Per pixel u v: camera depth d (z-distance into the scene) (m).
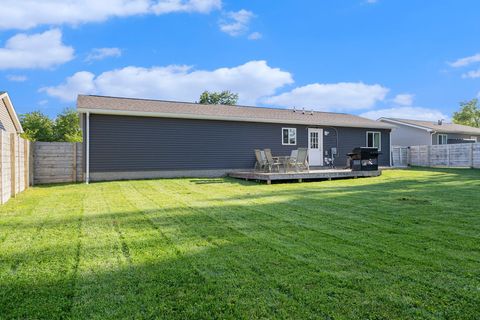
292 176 11.23
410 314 2.17
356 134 17.91
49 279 2.77
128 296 2.45
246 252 3.40
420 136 23.02
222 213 5.50
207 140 13.88
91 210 5.85
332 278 2.73
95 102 13.12
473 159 17.45
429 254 3.29
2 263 3.15
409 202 6.41
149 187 9.76
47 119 33.50
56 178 11.29
